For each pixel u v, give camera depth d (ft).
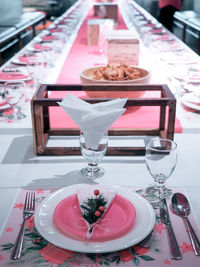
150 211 2.83
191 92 5.91
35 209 3.04
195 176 3.73
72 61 8.89
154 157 3.12
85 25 14.78
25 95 5.43
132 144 4.54
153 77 7.33
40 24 21.67
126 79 5.57
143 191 3.36
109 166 3.94
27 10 25.03
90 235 2.52
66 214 2.82
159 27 13.35
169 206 3.11
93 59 9.08
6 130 4.88
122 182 3.58
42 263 2.46
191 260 2.49
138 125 4.93
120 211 2.87
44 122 4.69
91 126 3.28
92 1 23.25
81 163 4.04
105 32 9.82
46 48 9.69
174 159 3.10
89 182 3.60
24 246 2.60
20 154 4.29
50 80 7.13
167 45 10.12
